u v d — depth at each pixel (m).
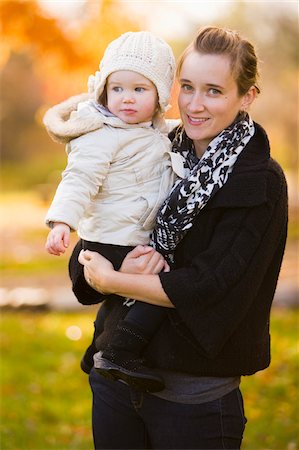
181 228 2.75
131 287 2.74
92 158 2.82
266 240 2.74
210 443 2.82
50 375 6.95
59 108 3.05
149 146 2.89
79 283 3.06
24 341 8.08
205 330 2.71
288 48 21.39
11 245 15.66
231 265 2.69
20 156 38.06
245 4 20.70
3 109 37.47
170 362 2.79
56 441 5.30
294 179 25.28
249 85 2.78
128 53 2.86
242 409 2.92
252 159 2.76
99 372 2.86
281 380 6.39
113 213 2.86
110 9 7.16
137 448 2.94
